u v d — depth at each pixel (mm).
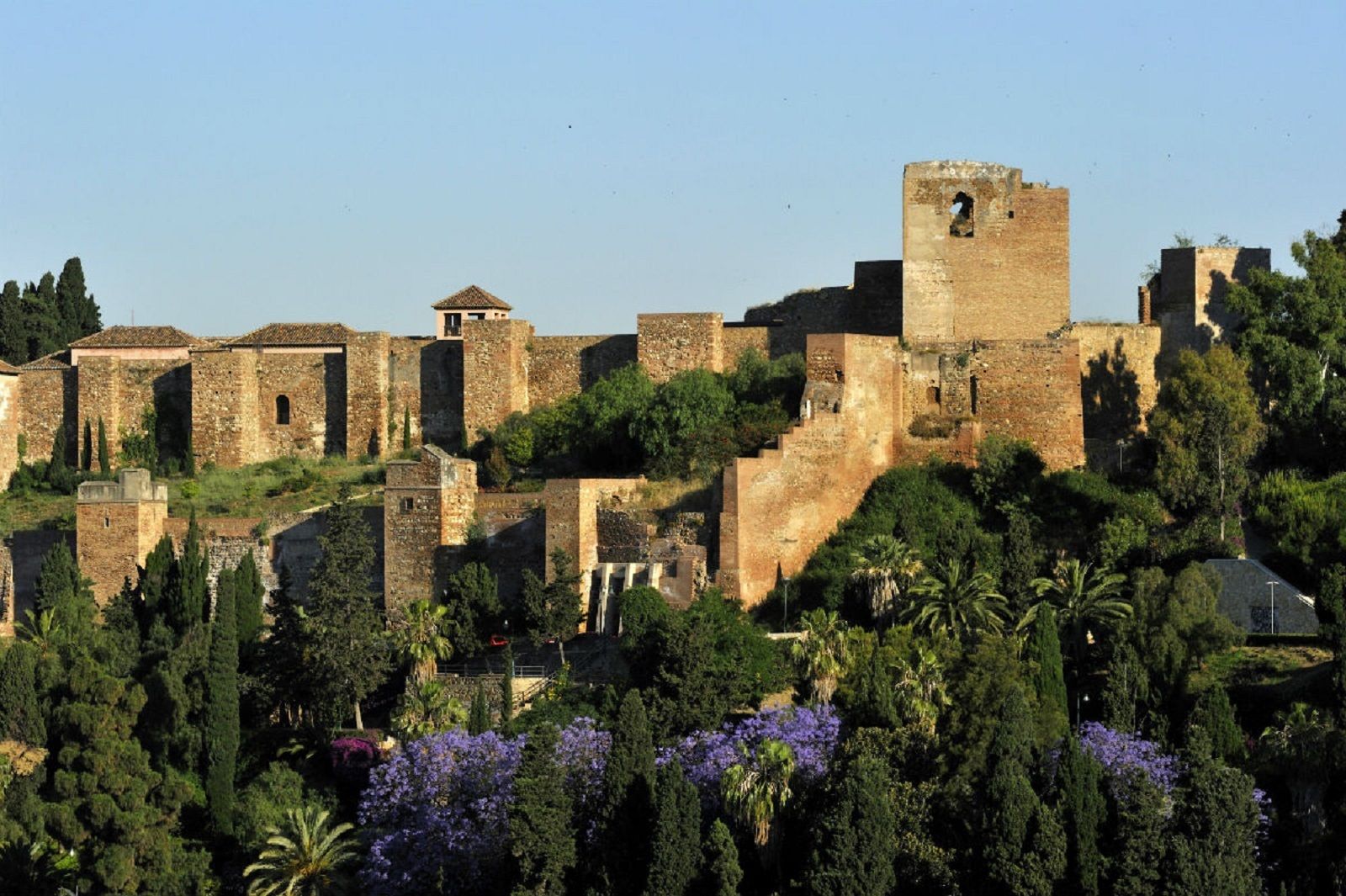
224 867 119688
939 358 146750
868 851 105625
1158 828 106875
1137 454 144625
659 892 106750
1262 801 108938
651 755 111938
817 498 138375
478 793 115000
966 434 144750
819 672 123562
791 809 110812
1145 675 120312
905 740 113688
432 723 124125
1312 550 133125
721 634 123625
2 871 116938
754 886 109625
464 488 140500
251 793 122750
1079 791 107500
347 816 122375
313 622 129500
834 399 140250
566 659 130000
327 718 128500
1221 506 137000
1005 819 106188
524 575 132500
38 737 130875
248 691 130875
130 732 126500
